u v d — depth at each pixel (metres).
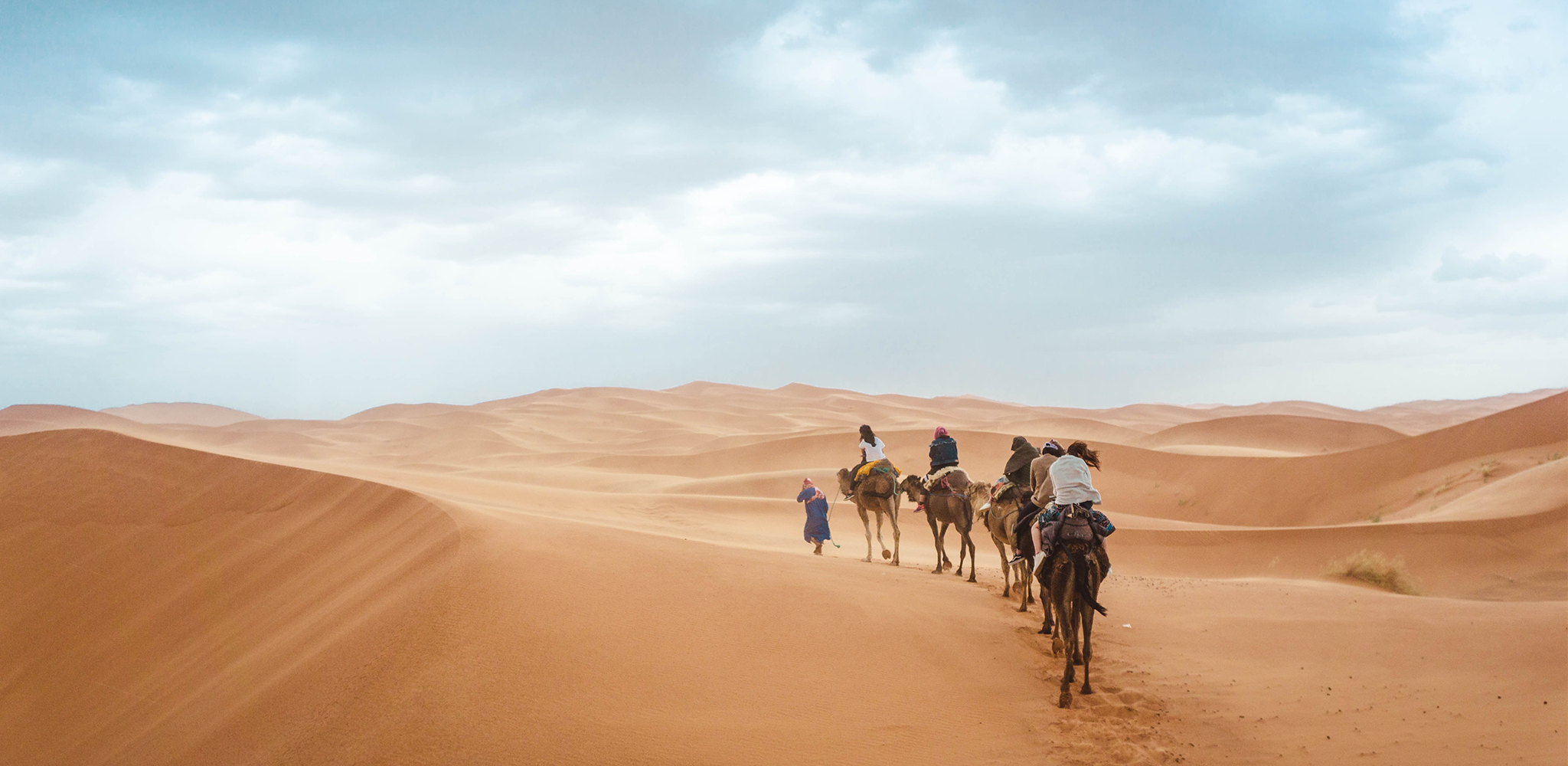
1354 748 8.09
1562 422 47.22
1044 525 10.27
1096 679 10.47
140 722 15.16
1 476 28.61
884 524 35.88
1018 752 8.39
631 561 14.17
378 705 9.95
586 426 147.75
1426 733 8.30
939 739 8.73
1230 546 32.50
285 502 24.89
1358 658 11.08
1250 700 9.64
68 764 14.87
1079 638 12.52
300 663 12.58
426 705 9.66
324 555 20.42
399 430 150.62
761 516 36.66
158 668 18.09
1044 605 12.68
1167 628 13.24
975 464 70.69
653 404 181.62
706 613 12.07
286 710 11.09
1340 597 15.19
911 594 13.98
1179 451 67.75
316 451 132.50
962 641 11.72
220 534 24.02
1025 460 13.75
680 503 38.69
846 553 26.38
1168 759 8.09
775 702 9.63
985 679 10.48
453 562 13.55
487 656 10.48
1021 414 190.50
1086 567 9.65
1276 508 54.16
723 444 97.56
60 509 26.53
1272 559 30.94
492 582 12.48
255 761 10.14
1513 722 8.36
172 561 23.08
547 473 67.69
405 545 17.42
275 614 17.83
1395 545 30.48
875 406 183.62
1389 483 51.22
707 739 8.71
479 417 151.00
